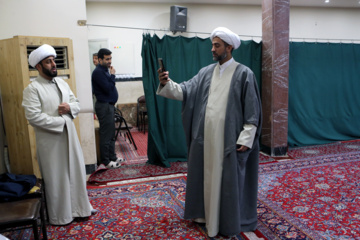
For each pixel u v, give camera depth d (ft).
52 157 7.72
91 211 8.70
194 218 7.98
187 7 22.75
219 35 7.10
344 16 24.86
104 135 12.67
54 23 11.11
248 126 7.09
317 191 10.14
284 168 12.53
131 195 10.03
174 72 13.53
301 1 22.17
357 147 15.72
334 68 16.90
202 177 7.72
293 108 16.39
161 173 12.21
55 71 7.77
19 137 9.53
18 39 8.70
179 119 13.74
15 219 5.84
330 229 7.76
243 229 7.66
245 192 7.72
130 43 22.38
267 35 14.06
